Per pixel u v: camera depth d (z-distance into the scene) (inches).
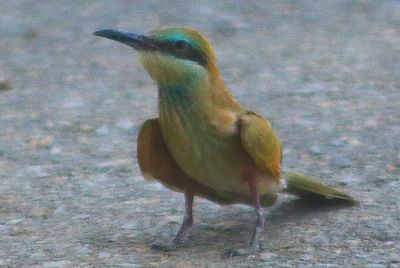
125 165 684.1
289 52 1029.2
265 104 839.1
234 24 1159.0
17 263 497.0
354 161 671.1
